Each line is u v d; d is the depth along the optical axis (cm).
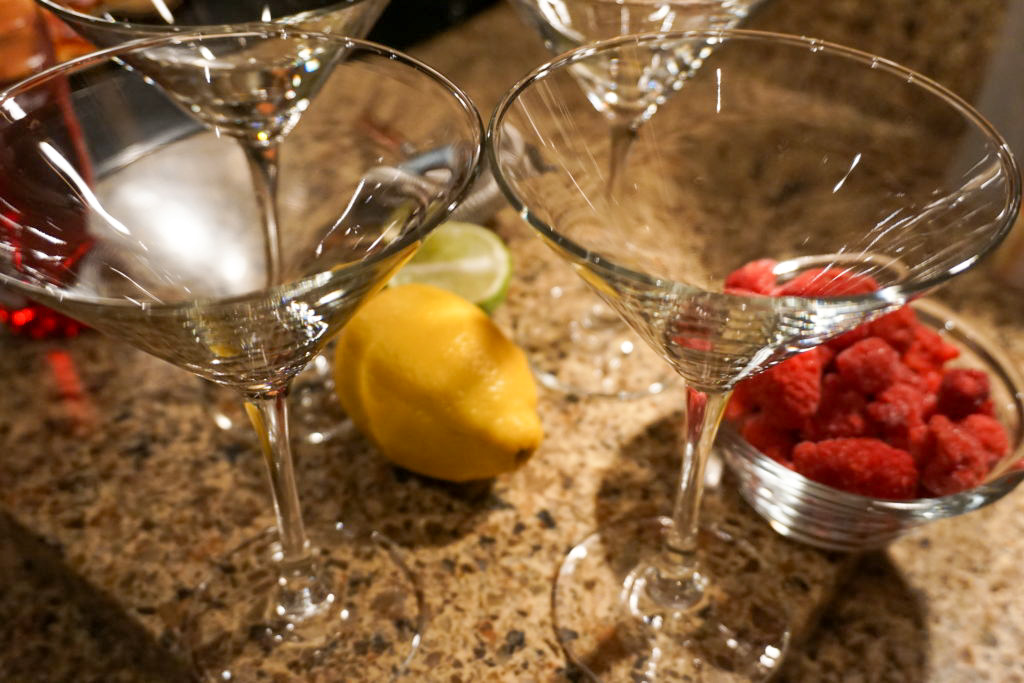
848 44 102
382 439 63
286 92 56
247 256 55
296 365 48
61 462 67
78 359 75
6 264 42
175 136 61
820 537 61
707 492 67
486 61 99
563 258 45
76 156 53
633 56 55
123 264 51
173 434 69
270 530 63
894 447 59
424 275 73
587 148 57
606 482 67
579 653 57
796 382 58
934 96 53
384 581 60
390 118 53
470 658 57
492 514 65
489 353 59
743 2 63
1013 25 90
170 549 62
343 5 57
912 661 58
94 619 65
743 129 60
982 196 47
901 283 42
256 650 57
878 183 54
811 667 58
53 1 58
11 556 68
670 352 47
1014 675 57
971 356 66
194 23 62
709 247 57
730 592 60
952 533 65
